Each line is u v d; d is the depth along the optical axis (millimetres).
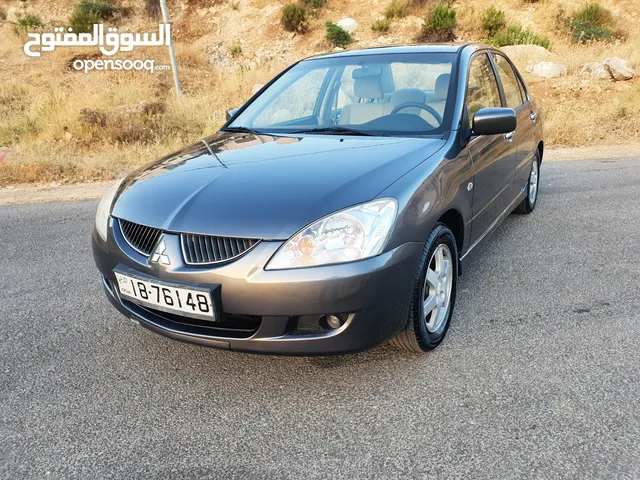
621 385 2412
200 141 3441
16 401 2453
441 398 2379
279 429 2229
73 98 10859
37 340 3012
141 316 2531
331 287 2135
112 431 2242
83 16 19516
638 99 10141
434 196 2521
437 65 3387
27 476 1998
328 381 2545
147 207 2482
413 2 20328
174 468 2025
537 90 11211
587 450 2025
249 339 2258
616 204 5320
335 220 2186
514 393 2389
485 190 3309
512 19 19469
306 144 2953
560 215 5051
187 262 2266
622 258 3936
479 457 2016
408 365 2641
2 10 21750
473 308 3225
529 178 4844
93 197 6227
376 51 3719
